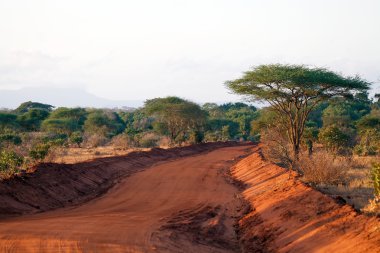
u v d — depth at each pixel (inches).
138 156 1749.5
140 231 623.2
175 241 590.6
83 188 1070.4
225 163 1775.3
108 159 1480.1
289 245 537.6
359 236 463.5
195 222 728.3
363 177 951.6
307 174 888.9
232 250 597.3
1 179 872.3
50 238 560.1
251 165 1382.9
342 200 615.2
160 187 1138.7
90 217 735.1
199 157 2089.1
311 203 626.2
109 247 525.0
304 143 1542.8
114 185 1170.0
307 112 1453.0
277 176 1036.5
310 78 1333.7
